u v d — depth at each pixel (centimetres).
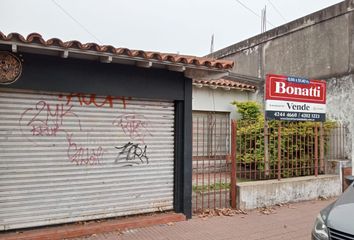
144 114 621
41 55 517
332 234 368
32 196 526
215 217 659
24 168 521
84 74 550
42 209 533
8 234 505
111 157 590
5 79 496
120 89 579
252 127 814
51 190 540
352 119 938
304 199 802
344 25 964
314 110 842
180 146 649
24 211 520
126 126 604
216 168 773
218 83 1075
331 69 998
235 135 721
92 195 573
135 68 593
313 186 820
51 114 542
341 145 943
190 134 651
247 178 804
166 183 644
